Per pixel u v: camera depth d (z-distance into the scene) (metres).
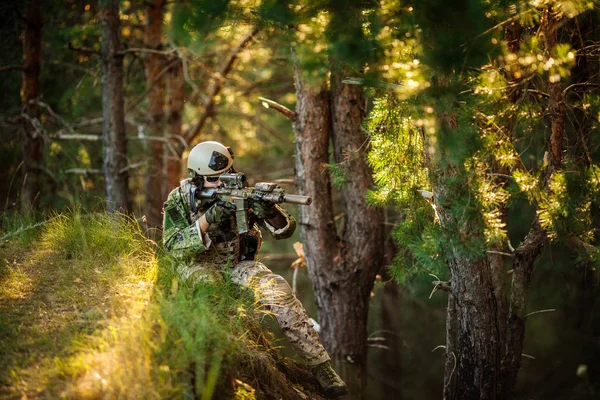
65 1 14.17
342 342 9.13
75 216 7.22
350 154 7.80
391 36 5.64
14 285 5.89
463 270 6.30
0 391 4.27
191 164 6.15
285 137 19.14
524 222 10.70
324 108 8.83
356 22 5.73
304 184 9.00
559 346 13.91
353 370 9.08
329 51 5.77
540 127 8.23
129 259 6.62
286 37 6.14
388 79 5.91
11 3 13.06
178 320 4.96
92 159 15.77
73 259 6.70
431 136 5.71
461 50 5.09
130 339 4.71
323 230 9.03
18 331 5.02
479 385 6.36
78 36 14.05
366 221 8.94
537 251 6.55
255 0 5.97
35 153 13.30
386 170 6.51
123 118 12.68
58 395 4.30
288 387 5.81
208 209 5.98
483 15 5.00
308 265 9.27
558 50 5.10
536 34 6.00
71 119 15.57
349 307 9.10
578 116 7.09
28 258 6.72
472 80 5.58
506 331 6.99
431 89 5.29
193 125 17.56
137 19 16.44
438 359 15.42
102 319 5.22
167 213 6.26
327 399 6.18
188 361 4.73
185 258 6.18
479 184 5.61
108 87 12.50
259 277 6.04
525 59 5.26
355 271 9.02
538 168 6.48
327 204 9.04
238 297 6.11
